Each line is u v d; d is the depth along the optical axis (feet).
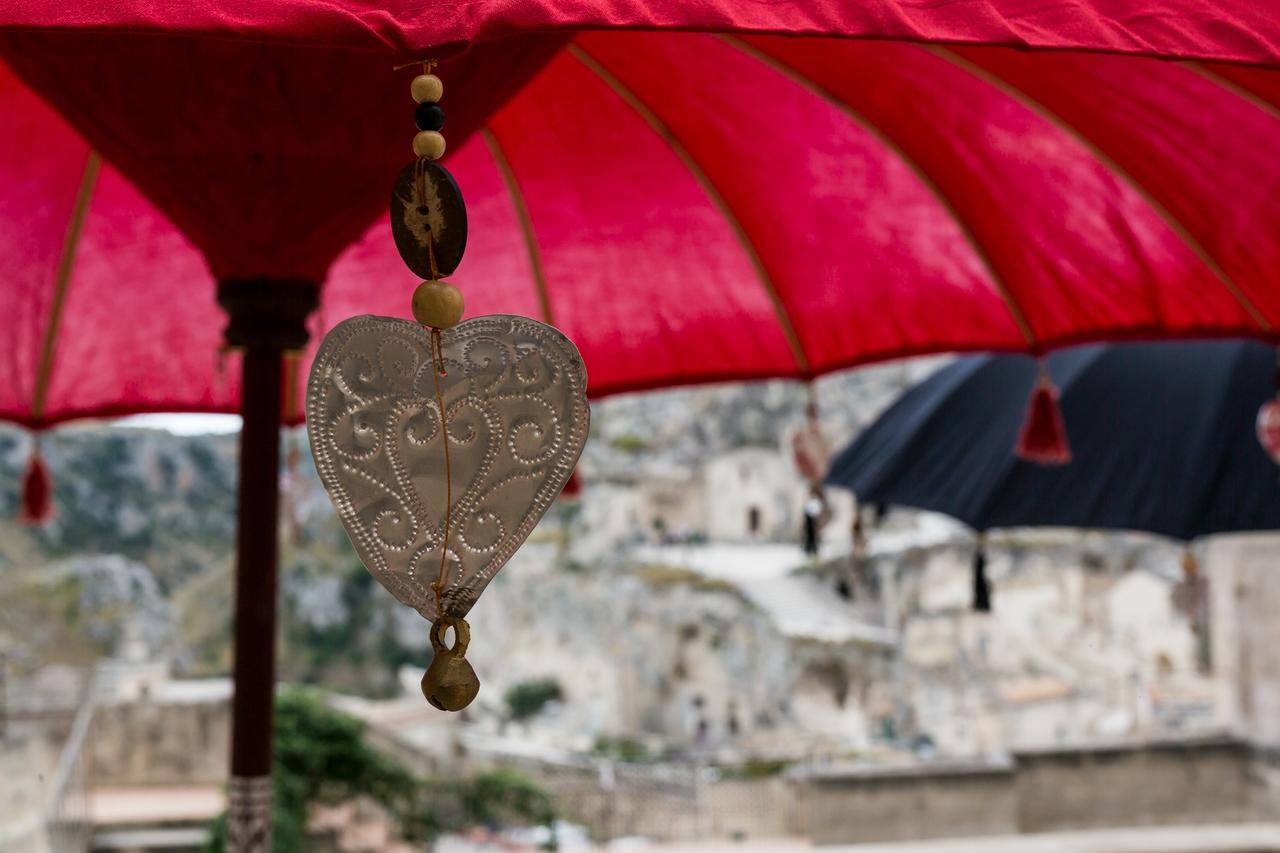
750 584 115.03
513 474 3.67
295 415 10.84
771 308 10.50
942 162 8.63
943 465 14.67
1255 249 7.91
